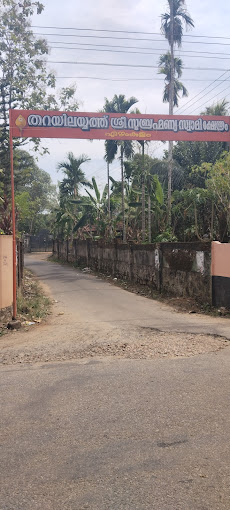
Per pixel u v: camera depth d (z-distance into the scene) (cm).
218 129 1223
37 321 966
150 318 951
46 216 6469
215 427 369
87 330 838
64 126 1140
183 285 1246
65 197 3659
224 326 814
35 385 502
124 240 2309
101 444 345
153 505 264
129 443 345
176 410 407
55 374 546
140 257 1675
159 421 384
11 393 477
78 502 269
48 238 6391
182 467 307
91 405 429
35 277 2291
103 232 2844
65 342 738
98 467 310
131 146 2341
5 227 1431
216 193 1505
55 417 403
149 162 2102
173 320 912
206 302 1087
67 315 1051
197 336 745
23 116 1118
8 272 1041
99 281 1991
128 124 1177
